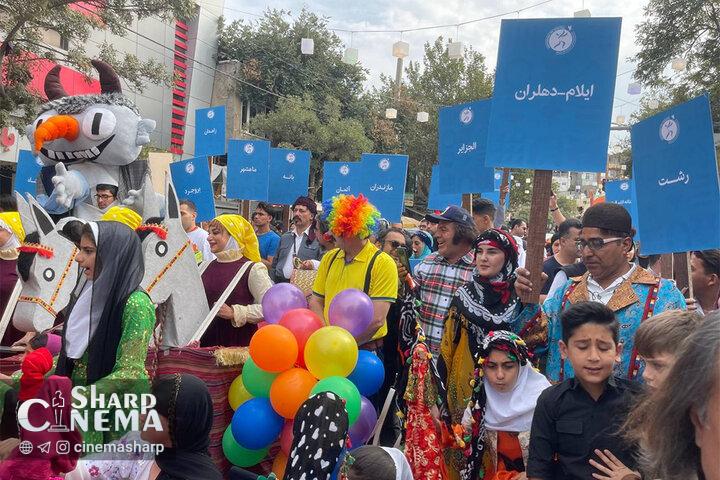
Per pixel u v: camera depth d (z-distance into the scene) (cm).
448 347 376
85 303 292
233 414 387
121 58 2014
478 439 332
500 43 364
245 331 441
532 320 339
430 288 450
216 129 919
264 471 385
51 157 628
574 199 5228
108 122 604
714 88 1661
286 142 2527
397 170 817
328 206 436
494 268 355
